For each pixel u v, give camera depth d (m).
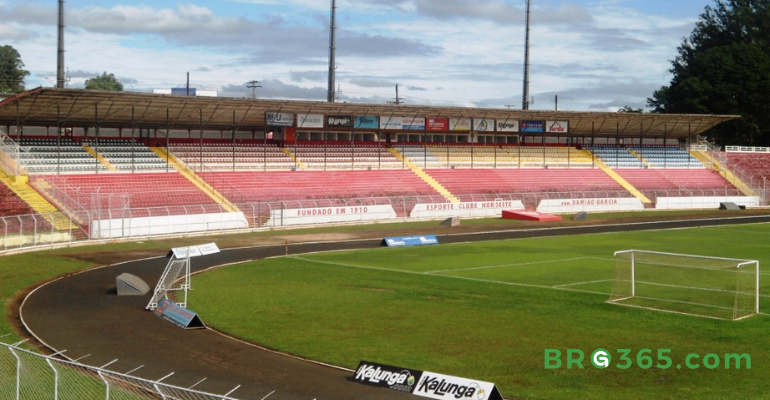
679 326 31.97
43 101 67.69
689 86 130.62
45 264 48.38
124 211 62.56
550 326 32.19
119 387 21.64
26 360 23.50
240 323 33.00
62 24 77.44
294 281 43.41
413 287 41.44
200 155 78.56
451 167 97.38
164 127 82.56
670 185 105.25
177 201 71.62
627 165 108.81
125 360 27.33
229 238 63.78
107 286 41.84
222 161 83.25
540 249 58.53
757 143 137.88
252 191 78.94
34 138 75.12
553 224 78.19
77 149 75.38
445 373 25.61
